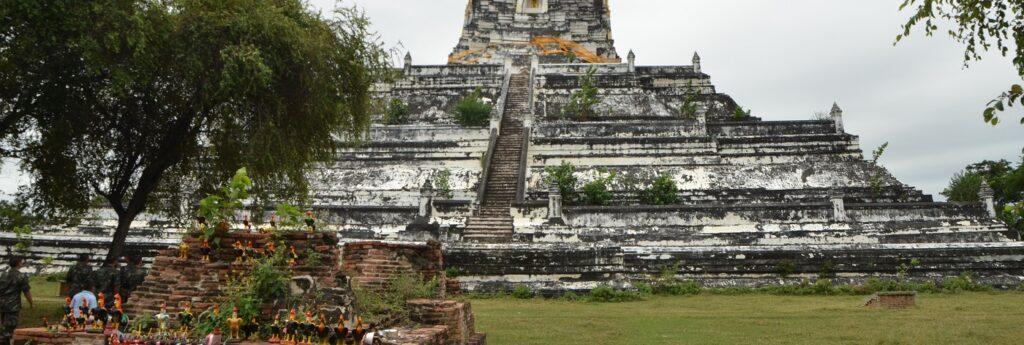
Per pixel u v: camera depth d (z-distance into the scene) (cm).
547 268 2594
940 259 2798
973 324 1591
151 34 1499
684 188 3669
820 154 3919
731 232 3066
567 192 3538
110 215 3200
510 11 6562
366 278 1257
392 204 3659
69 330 841
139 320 866
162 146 1809
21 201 1945
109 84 1592
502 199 3516
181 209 2533
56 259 2922
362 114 1966
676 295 2608
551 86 5203
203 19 1576
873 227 3084
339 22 1894
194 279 945
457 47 6406
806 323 1669
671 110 4969
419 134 4247
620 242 3008
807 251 2828
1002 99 933
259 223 1903
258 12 1642
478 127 4278
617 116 4806
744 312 1975
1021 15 1042
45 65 1462
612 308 2138
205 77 1622
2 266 2839
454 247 2734
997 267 2786
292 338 823
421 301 1138
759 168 3806
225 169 1877
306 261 989
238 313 862
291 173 1898
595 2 6675
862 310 1992
